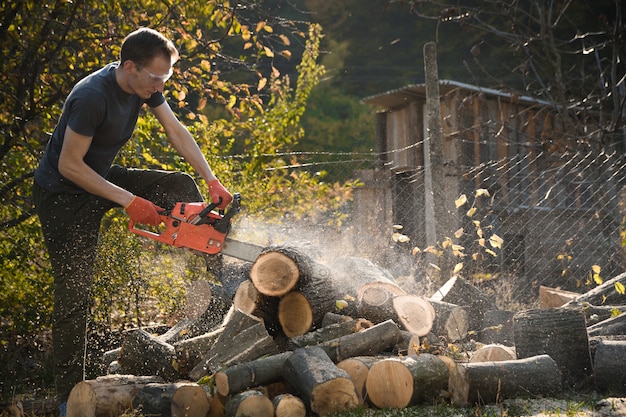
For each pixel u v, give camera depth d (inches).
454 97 401.4
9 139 259.6
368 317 200.4
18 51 269.7
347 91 1102.4
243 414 156.9
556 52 414.3
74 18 281.4
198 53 304.2
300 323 192.9
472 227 358.3
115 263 252.4
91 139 164.6
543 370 180.2
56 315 173.6
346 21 1144.8
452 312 212.5
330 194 383.9
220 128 336.5
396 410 165.6
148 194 186.2
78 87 165.2
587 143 376.8
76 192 171.0
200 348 183.6
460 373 171.3
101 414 165.8
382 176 396.5
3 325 247.3
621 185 376.2
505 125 383.9
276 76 334.3
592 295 256.4
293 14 1108.5
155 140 286.5
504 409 167.3
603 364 184.5
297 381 165.8
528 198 367.9
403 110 469.7
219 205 180.2
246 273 213.0
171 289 259.0
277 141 400.2
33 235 256.2
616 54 408.2
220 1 300.4
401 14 1133.7
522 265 372.8
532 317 194.2
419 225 408.8
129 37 164.7
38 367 238.1
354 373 172.2
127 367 191.3
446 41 1111.6
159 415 158.6
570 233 380.5
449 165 312.5
